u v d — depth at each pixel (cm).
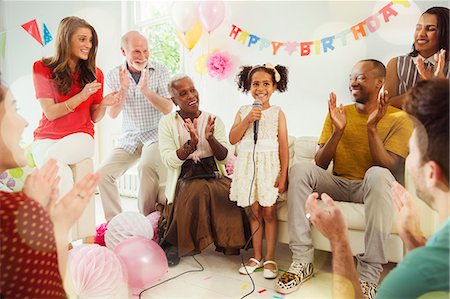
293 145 154
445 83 61
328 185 122
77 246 103
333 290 85
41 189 65
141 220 130
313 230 119
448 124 59
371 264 97
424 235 67
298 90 164
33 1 149
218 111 176
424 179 63
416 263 55
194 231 135
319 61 160
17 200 57
